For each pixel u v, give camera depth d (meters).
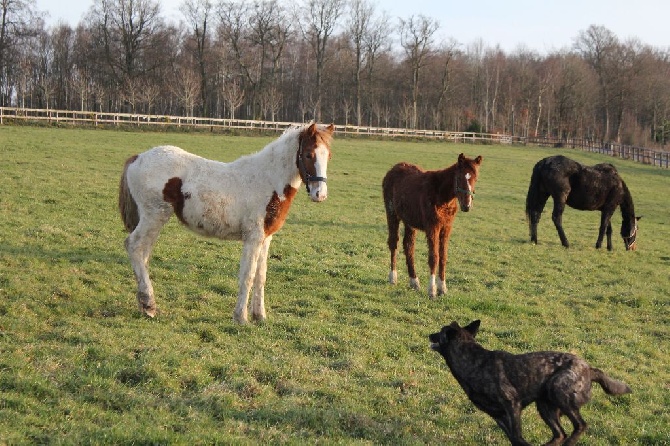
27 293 9.56
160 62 75.69
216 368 7.44
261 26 72.00
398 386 7.59
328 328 9.39
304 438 5.98
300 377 7.45
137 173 9.34
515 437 5.77
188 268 12.32
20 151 26.56
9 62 69.06
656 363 9.38
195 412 6.25
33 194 18.16
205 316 9.55
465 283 13.47
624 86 89.62
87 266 11.50
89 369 6.96
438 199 11.84
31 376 6.55
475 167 11.59
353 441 5.98
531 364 5.92
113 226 15.55
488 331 10.12
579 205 19.09
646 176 42.62
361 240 17.11
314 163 9.23
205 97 71.31
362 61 82.50
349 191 26.11
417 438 6.32
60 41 81.44
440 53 87.94
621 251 19.03
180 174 9.27
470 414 7.08
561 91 85.56
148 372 6.97
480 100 96.56
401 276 13.65
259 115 75.56
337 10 74.88
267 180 9.37
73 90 75.62
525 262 16.08
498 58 101.06
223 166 9.50
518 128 91.69
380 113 89.19
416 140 58.91
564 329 10.61
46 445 5.33
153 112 82.56
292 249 14.91
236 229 9.38
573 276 14.98
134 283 10.92
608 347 9.84
